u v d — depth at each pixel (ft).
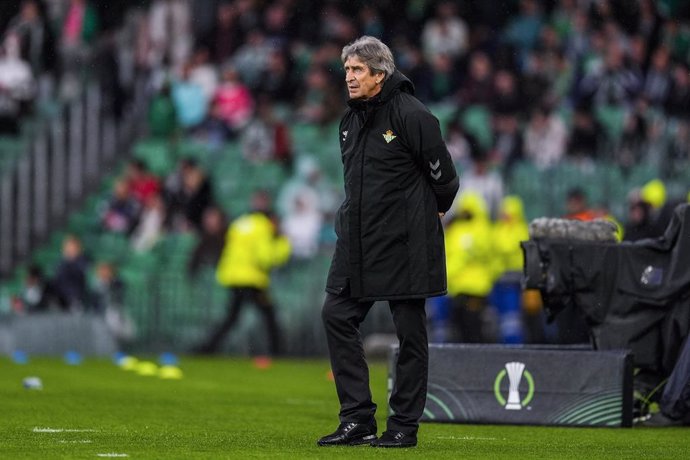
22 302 234.38
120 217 260.01
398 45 300.81
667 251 107.76
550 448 87.40
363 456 77.97
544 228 109.70
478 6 303.89
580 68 300.40
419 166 81.92
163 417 111.14
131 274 247.91
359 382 83.87
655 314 107.76
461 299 226.38
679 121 302.25
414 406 83.25
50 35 280.31
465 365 106.11
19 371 174.19
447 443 88.84
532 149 285.84
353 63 81.25
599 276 108.27
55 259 254.27
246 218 234.17
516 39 302.45
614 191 277.64
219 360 226.38
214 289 244.01
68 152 263.49
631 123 291.99
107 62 280.72
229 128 284.61
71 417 108.27
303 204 262.88
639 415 107.86
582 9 306.35
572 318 127.03
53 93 280.92
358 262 82.07
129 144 278.87
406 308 82.28
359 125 82.53
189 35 298.97
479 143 278.26
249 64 293.23
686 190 285.02
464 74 298.76
